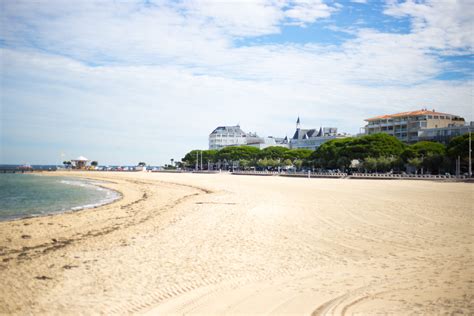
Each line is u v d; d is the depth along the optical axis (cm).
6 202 4162
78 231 2155
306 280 1149
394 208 2873
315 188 5309
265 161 14938
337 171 11331
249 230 1998
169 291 1064
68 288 1095
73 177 12094
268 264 1335
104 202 4156
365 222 2230
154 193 5228
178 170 18875
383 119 14350
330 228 2042
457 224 2152
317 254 1478
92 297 1022
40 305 967
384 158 9825
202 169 18488
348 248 1577
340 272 1230
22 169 18588
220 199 3791
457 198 3691
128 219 2608
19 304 974
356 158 10431
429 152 9381
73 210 3397
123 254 1509
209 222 2292
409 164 9725
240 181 7819
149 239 1816
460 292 1020
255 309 923
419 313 877
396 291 1038
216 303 968
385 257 1424
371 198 3697
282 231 1961
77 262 1389
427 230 1967
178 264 1343
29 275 1225
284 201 3462
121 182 8856
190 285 1112
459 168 8575
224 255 1470
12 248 1698
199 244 1675
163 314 905
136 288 1091
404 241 1706
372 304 940
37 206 3769
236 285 1109
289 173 11212
